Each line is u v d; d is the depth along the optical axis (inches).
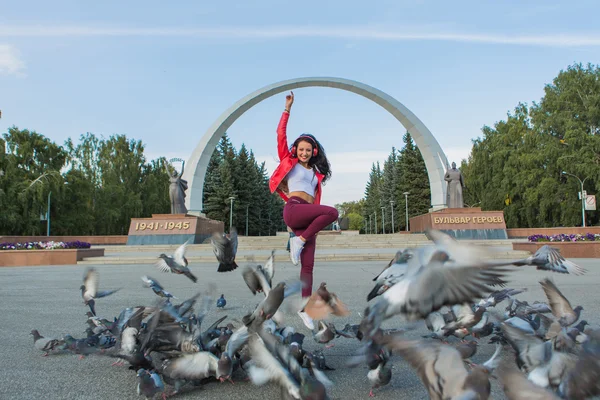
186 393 141.9
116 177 2468.0
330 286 414.9
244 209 3078.2
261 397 138.2
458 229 1314.0
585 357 89.8
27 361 179.8
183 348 141.2
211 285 173.0
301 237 203.9
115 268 719.1
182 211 1423.5
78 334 222.7
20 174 1834.4
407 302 80.4
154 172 2677.2
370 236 1384.1
